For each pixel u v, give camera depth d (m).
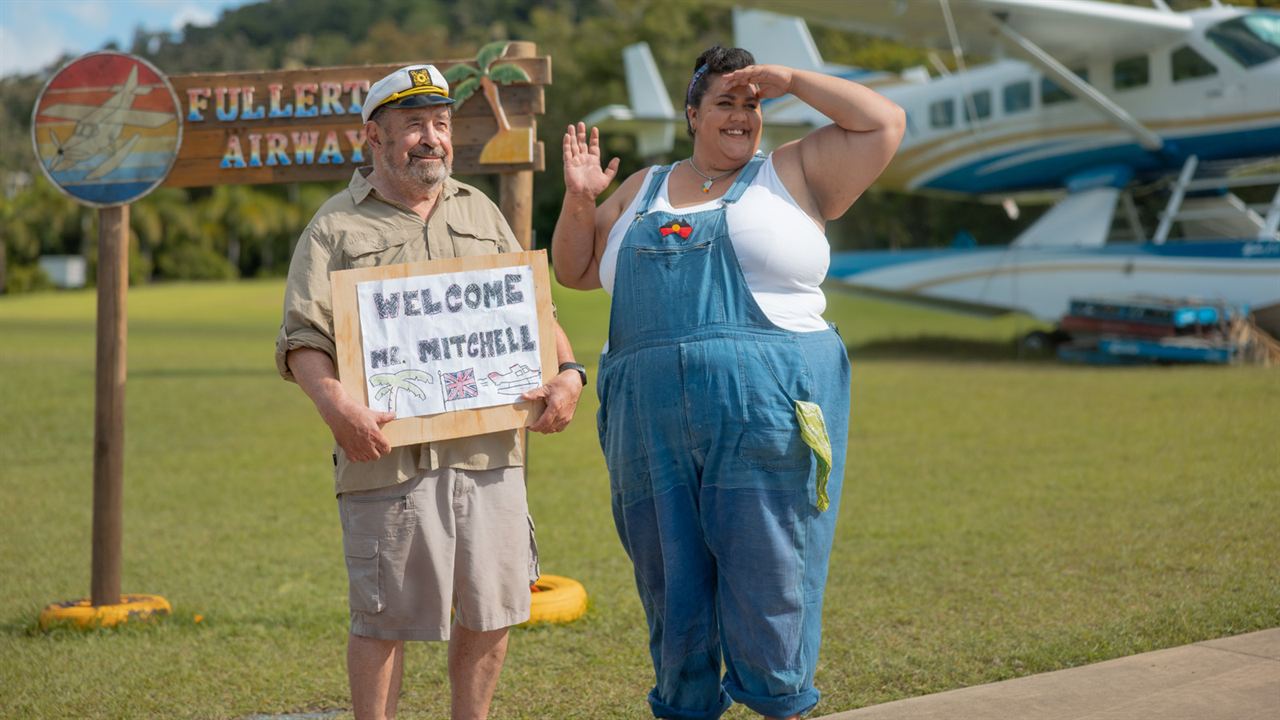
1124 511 6.15
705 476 2.72
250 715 3.68
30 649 4.43
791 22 27.41
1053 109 19.09
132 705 3.76
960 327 24.48
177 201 67.00
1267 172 26.36
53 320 31.47
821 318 2.82
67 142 4.84
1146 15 17.03
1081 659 3.77
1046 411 10.41
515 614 2.95
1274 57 16.50
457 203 3.04
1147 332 14.98
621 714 3.54
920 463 8.09
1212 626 4.02
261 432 11.12
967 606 4.54
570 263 3.08
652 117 24.23
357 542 2.85
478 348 2.88
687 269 2.74
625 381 2.80
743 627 2.72
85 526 7.09
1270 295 14.80
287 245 69.62
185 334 25.62
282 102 4.88
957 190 21.78
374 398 2.80
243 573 5.70
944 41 18.05
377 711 2.88
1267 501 6.19
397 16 120.94
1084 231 17.95
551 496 7.52
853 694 3.61
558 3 94.31
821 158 2.79
